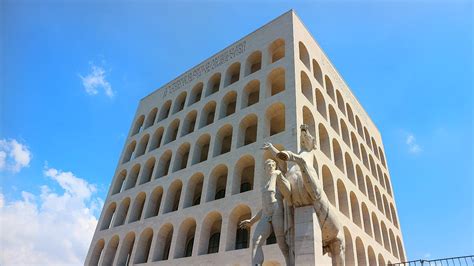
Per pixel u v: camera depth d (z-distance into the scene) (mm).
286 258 7793
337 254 7973
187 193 34250
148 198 38344
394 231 45000
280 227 7973
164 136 43906
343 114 41812
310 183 7793
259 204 26750
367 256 33125
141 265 32688
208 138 37781
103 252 38781
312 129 31109
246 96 36875
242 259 25266
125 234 37625
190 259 28781
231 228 28172
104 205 44656
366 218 37406
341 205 32812
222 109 38312
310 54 38281
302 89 35000
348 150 38031
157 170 40844
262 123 31641
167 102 49312
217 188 36812
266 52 37844
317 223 7691
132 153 49812
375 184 44406
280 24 38875
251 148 30703
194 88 45719
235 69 42188
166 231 34500
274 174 8328
